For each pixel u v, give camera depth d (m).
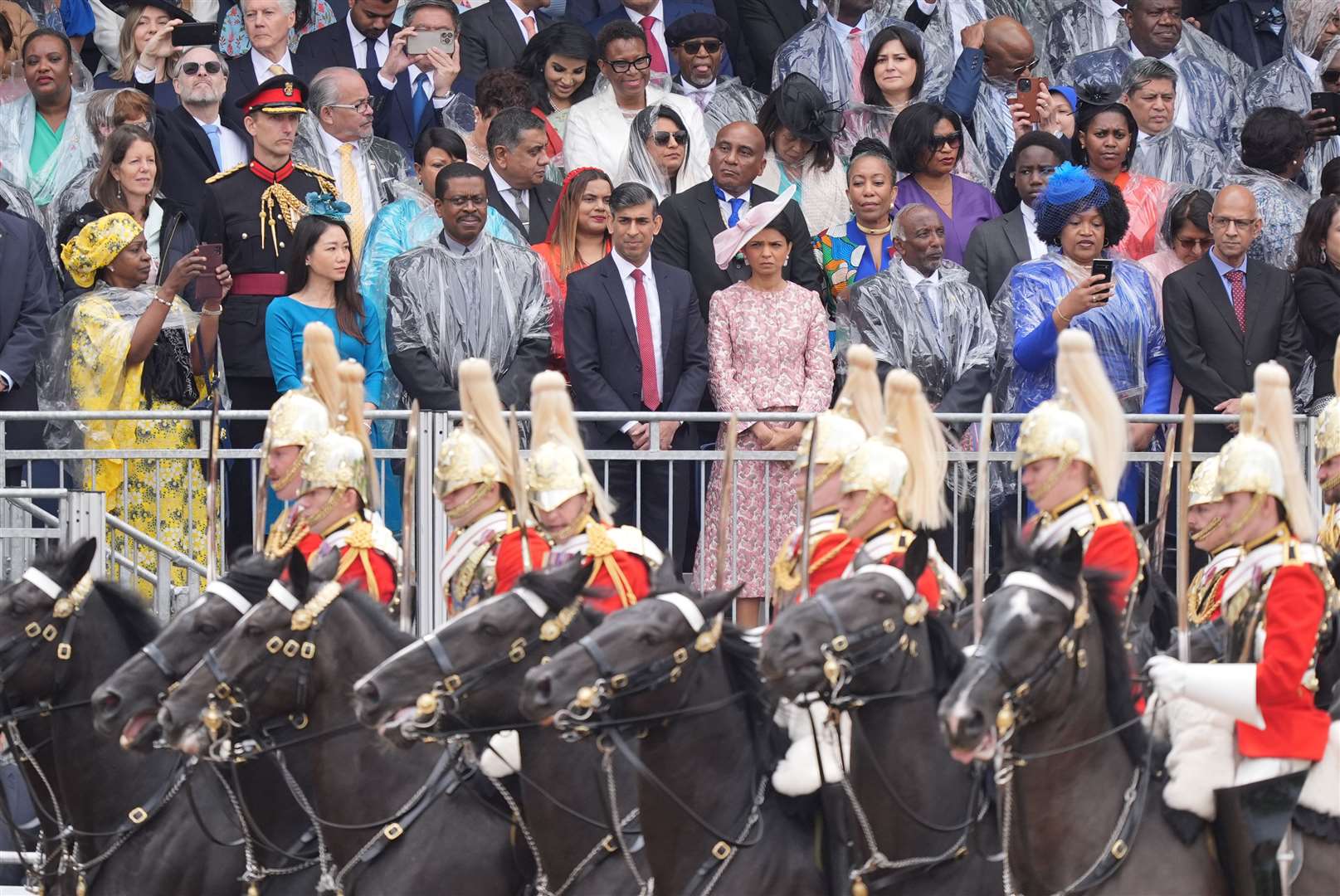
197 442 45.12
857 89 57.03
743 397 45.59
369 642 31.56
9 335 45.38
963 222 52.12
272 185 49.19
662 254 49.31
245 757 31.17
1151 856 28.38
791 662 27.75
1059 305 45.00
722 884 29.36
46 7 56.59
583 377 46.03
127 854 34.28
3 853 40.09
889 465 31.23
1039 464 30.09
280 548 35.16
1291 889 28.34
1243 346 47.78
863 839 29.30
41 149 51.78
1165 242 52.56
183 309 46.47
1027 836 28.16
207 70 51.56
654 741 29.09
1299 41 62.78
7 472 46.44
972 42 59.72
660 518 44.59
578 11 60.97
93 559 37.59
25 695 34.00
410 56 54.56
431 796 32.03
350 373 35.88
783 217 46.56
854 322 47.50
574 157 53.50
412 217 49.38
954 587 33.38
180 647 31.75
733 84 57.12
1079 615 27.08
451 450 34.25
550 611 29.97
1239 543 29.69
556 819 30.31
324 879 32.16
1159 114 56.97
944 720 26.17
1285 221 53.44
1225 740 28.58
